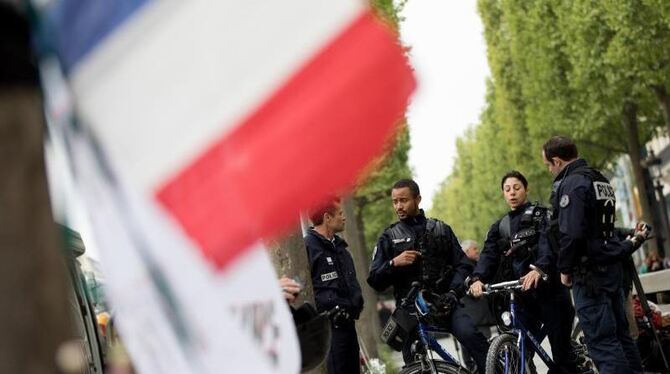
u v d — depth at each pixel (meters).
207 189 1.40
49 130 1.47
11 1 1.40
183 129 1.42
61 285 1.35
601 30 32.84
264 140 1.36
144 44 1.44
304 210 1.35
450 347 23.84
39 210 1.36
